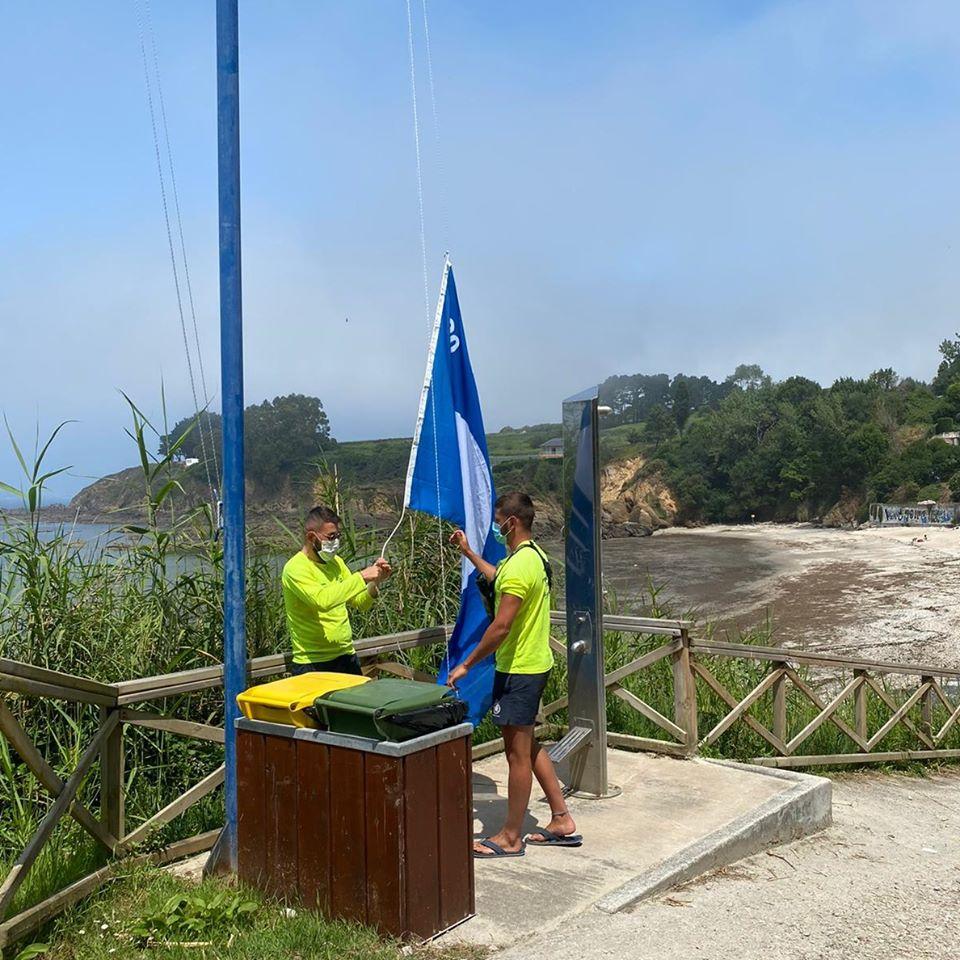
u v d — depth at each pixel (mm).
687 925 4199
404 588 7148
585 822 5410
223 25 4434
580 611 5934
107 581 5418
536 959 3699
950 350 116125
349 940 3605
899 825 6852
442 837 3840
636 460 101438
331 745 3805
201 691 5371
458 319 5941
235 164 4480
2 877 3994
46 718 4887
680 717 6965
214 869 4352
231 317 4480
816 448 85938
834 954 4117
